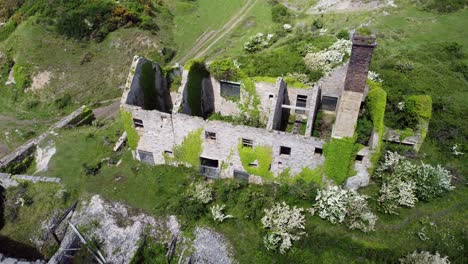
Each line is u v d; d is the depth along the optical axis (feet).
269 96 113.70
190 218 93.35
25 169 119.55
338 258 83.92
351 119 84.53
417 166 98.73
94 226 95.25
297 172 98.32
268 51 149.38
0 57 186.19
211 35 216.74
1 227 102.83
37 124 159.63
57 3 202.49
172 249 89.45
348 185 98.89
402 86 137.69
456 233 87.51
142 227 93.56
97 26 194.70
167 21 220.84
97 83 178.19
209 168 104.94
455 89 140.36
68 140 125.39
